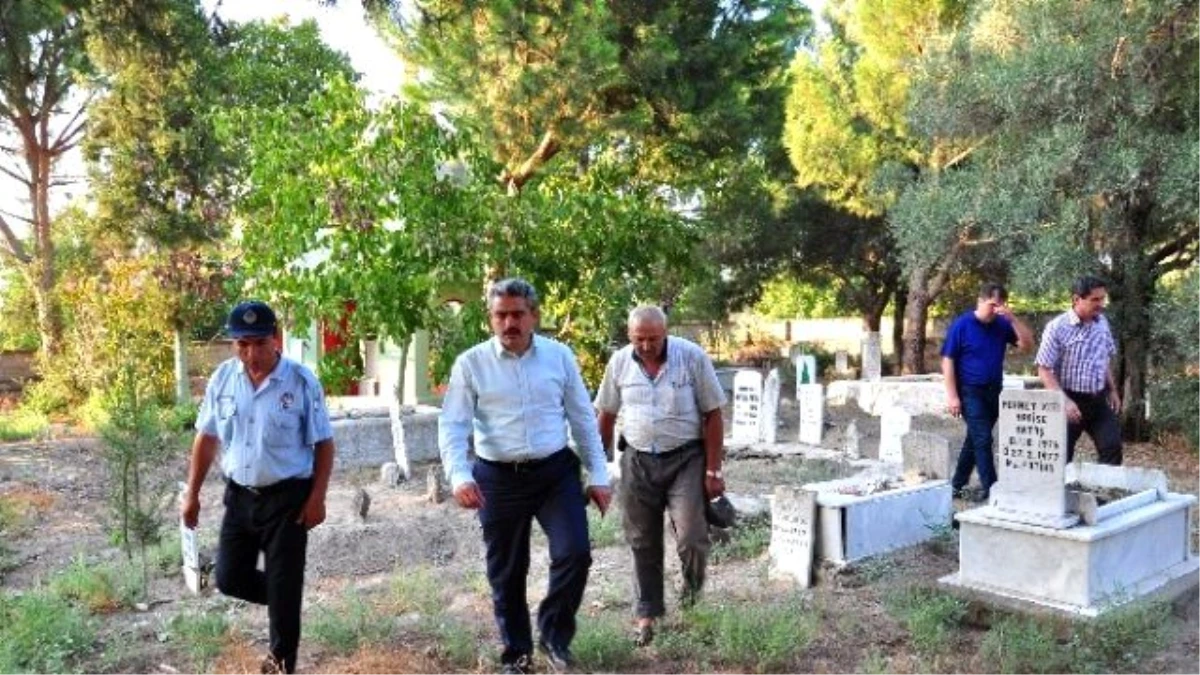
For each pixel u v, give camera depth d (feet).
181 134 67.10
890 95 66.64
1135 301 43.52
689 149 59.62
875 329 101.14
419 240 33.73
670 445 17.62
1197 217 40.16
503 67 47.78
